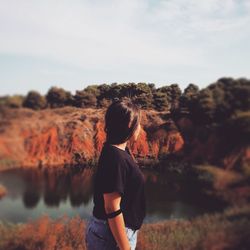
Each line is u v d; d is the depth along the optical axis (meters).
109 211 1.54
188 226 2.90
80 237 2.49
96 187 1.62
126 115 1.63
